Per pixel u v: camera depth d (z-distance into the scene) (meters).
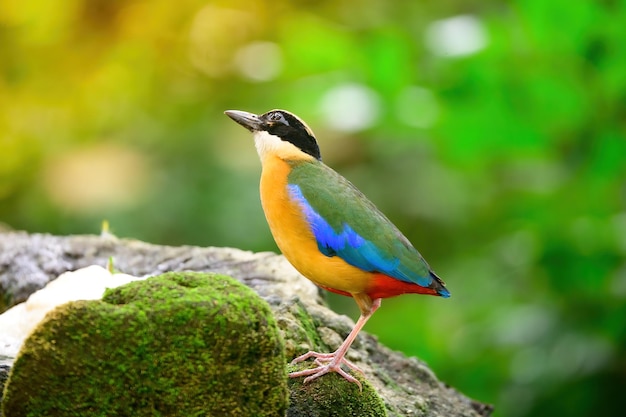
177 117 16.94
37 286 9.59
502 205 13.17
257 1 18.23
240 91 17.25
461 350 11.91
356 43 12.93
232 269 9.55
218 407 5.41
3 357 6.65
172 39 17.83
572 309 11.27
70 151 16.14
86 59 17.56
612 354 10.91
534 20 11.73
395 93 12.28
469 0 16.27
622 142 11.29
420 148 14.94
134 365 5.33
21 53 17.41
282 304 7.98
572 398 11.07
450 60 12.04
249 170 15.31
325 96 12.44
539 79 11.55
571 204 11.52
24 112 17.19
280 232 7.38
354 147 16.09
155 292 5.48
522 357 11.33
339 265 7.14
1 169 16.39
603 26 11.47
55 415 5.36
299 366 6.87
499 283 12.57
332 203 7.19
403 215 15.44
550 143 11.95
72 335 5.32
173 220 14.92
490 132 12.03
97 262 9.84
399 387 7.99
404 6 16.62
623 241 10.97
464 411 8.10
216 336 5.34
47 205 15.29
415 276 7.11
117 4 17.48
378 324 13.79
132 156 15.67
